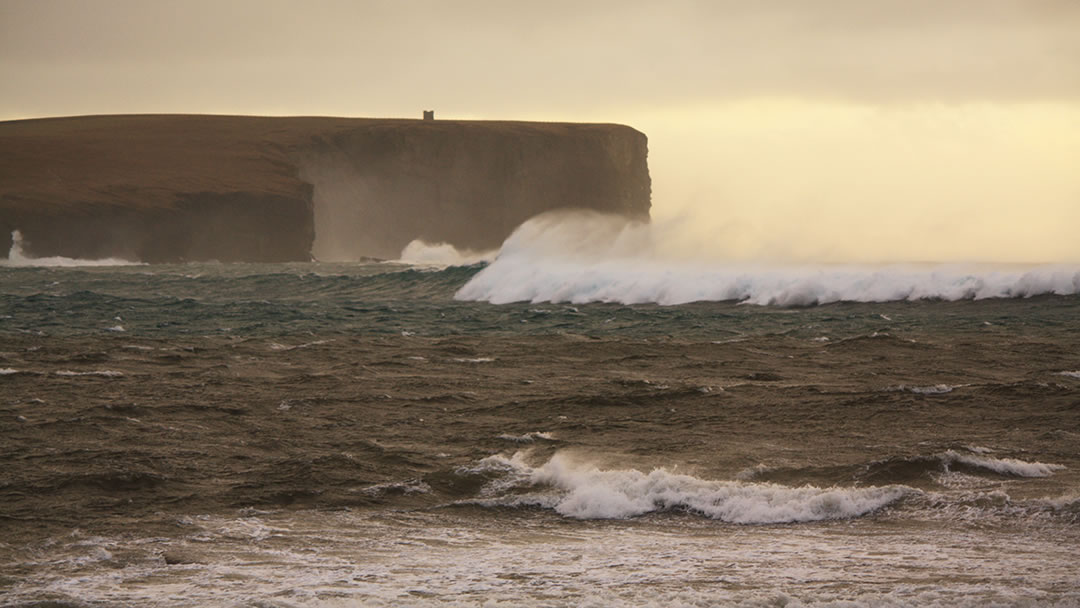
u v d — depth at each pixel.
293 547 40.25
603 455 54.91
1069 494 45.91
